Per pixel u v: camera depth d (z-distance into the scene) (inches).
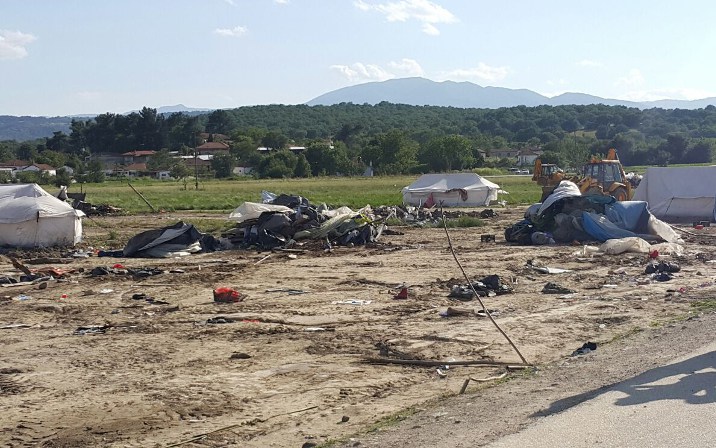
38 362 477.1
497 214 1772.9
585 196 1148.5
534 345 492.1
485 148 6791.3
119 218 1781.5
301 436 332.8
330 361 466.6
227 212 1961.1
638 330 514.6
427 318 590.2
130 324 590.2
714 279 744.3
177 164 5142.7
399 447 284.8
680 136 5118.1
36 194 1180.5
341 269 892.0
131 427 352.8
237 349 500.4
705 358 390.0
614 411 305.6
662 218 1523.1
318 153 5177.2
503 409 326.6
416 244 1144.2
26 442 335.6
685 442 267.0
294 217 1166.3
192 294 732.7
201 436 336.8
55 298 714.8
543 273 821.2
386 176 4891.7
